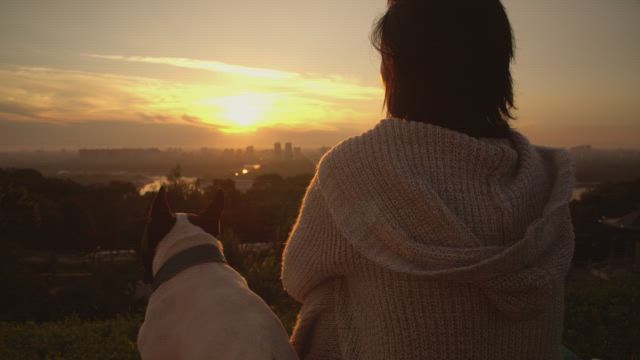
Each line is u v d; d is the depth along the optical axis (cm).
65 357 459
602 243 4131
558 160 133
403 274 114
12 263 1834
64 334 538
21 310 1527
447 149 116
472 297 112
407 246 110
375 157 117
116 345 488
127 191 7381
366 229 117
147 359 186
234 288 180
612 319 485
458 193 113
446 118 125
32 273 1805
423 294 113
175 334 176
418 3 125
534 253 107
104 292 1378
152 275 222
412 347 115
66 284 2159
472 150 115
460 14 123
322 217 131
